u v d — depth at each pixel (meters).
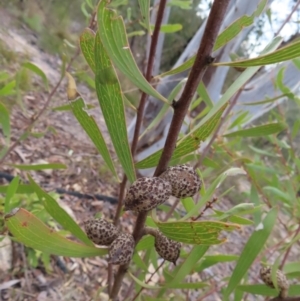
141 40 1.48
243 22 0.21
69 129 1.18
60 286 0.58
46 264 0.59
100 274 0.66
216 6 0.15
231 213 0.20
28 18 1.87
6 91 0.45
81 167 0.98
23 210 0.17
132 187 0.16
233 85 0.18
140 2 0.19
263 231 0.27
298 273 0.34
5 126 0.41
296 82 0.61
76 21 2.18
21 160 0.86
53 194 0.66
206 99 0.40
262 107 0.65
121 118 0.18
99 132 0.20
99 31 0.14
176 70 0.23
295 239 0.28
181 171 0.18
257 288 0.30
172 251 0.20
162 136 0.78
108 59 0.16
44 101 1.23
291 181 0.52
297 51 0.14
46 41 1.83
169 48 1.84
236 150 0.63
